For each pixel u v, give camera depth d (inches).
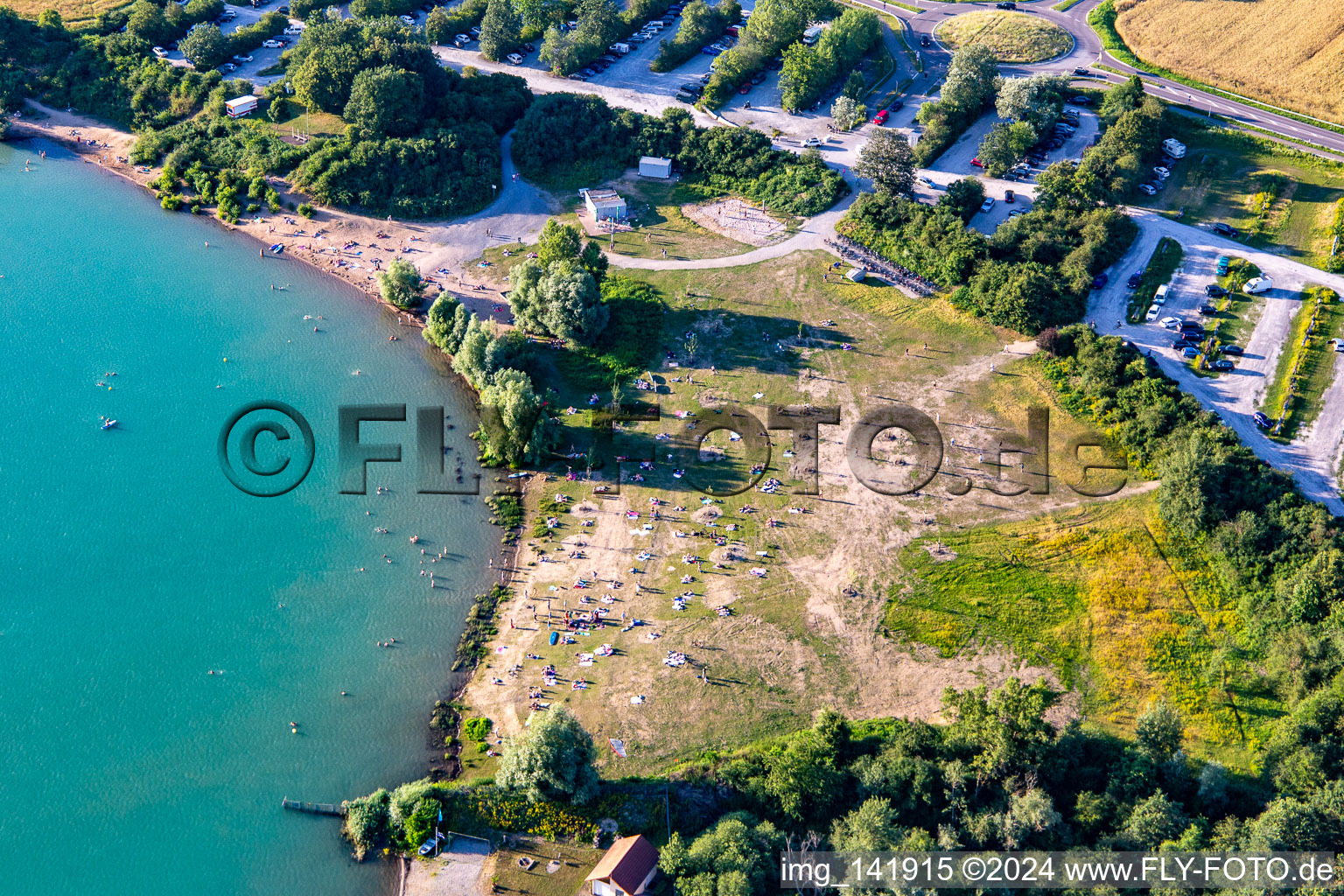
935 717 5246.1
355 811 4776.1
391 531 6284.5
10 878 4584.2
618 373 7406.5
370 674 5487.2
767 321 7849.4
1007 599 5841.5
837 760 4916.3
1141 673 5457.7
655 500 6486.2
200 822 4815.5
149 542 6127.0
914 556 6102.4
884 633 5684.1
